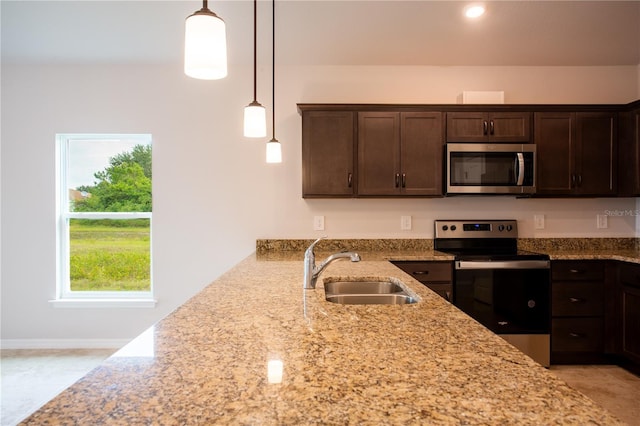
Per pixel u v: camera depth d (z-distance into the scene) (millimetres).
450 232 3244
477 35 2795
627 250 3150
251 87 3266
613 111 3002
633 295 2654
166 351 890
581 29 2711
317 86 3279
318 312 1244
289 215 3305
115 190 3367
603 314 2795
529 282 2760
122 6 2463
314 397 659
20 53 3021
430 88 3291
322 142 2977
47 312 3230
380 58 3141
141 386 704
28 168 3232
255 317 1186
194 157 3271
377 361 824
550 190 2994
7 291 3227
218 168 3279
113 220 3363
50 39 2826
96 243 3361
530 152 2920
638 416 2150
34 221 3238
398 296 1796
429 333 1020
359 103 3266
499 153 2930
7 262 3230
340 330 1049
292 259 2697
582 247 3291
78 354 3082
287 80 3279
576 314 2789
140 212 3367
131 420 584
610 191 3002
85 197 3365
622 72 3295
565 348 2779
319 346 920
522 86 3301
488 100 3039
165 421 581
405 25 2664
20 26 2662
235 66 3262
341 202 3307
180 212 3271
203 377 744
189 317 1184
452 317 1180
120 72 3238
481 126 2975
